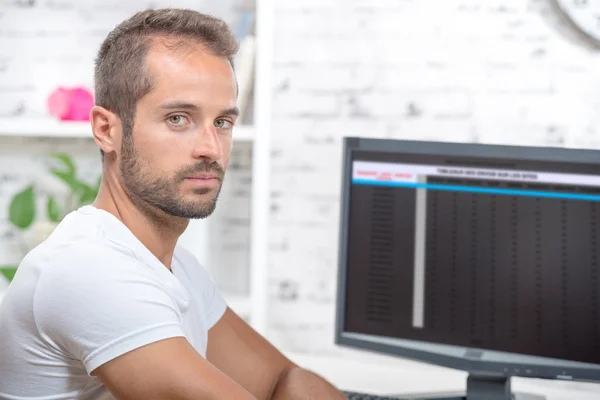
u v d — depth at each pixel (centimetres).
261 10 210
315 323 231
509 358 135
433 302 141
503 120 212
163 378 95
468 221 138
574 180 132
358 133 224
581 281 131
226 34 112
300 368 140
